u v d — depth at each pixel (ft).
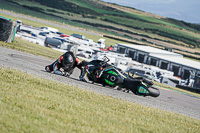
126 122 65.87
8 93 64.95
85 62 128.36
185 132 71.15
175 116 92.99
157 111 93.86
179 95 206.08
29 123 46.47
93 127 53.83
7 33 244.83
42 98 68.44
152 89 119.75
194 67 594.65
